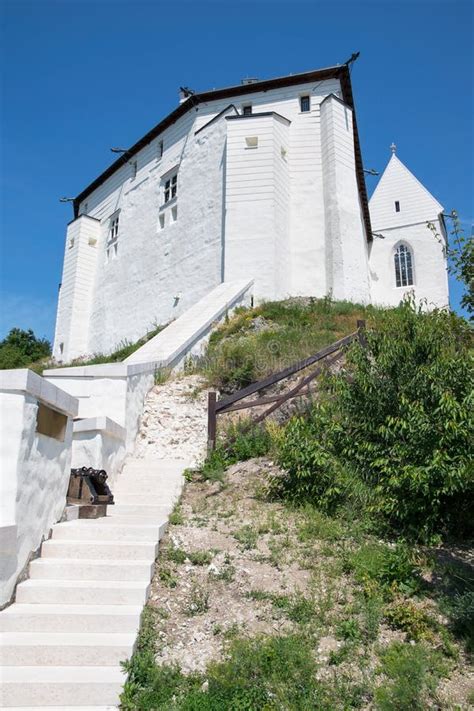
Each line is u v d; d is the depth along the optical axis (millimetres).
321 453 6977
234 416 10609
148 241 27516
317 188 22719
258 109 24688
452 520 6270
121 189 31281
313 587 5227
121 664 4191
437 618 4828
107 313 29656
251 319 16672
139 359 13070
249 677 4113
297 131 23578
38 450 5656
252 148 22391
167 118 27656
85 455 7652
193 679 4148
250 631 4676
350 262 21609
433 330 7875
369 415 7316
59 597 4977
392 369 7375
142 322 26484
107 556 5613
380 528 6328
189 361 13828
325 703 3902
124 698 3908
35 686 3947
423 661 4211
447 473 5910
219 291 19688
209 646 4539
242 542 6066
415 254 31453
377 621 4723
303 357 12328
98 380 9617
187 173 25766
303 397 10344
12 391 5285
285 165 22906
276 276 21016
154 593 5172
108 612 4707
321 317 16766
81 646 4293
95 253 32656
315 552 5824
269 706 3850
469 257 8641
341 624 4660
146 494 7734
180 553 5766
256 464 8398
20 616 4609
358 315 17016
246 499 7328
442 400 6270
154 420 10539
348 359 8141
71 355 30703
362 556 5648
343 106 23375
